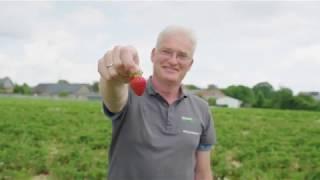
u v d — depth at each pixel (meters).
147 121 3.54
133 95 3.56
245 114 51.34
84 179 13.02
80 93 133.50
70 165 14.41
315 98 101.88
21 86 142.50
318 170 14.95
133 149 3.53
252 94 114.12
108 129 26.42
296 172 14.71
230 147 20.69
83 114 41.16
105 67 2.64
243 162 16.64
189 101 3.82
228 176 14.05
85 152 17.08
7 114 36.97
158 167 3.52
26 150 16.50
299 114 55.38
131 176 3.53
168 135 3.57
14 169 14.02
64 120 32.84
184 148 3.63
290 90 99.19
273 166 15.99
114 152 3.62
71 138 21.73
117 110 3.26
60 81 145.75
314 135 27.73
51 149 18.66
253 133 28.45
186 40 3.54
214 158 15.95
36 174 13.92
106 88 2.98
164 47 3.54
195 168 4.16
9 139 20.38
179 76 3.59
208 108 4.02
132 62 2.51
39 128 25.06
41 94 137.12
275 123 38.34
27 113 39.31
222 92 118.50
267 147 20.55
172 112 3.62
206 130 4.00
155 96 3.59
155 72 3.65
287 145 22.14
